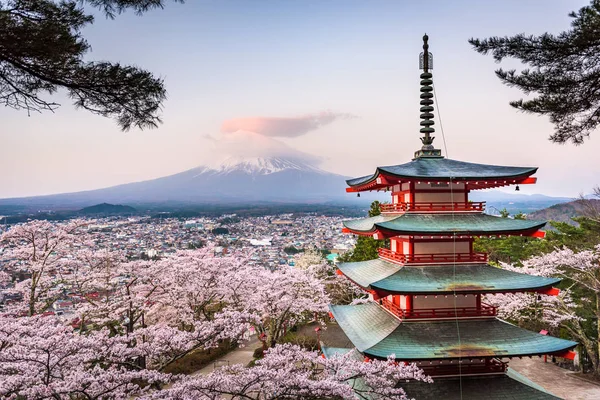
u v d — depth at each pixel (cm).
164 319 3725
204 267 3678
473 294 1873
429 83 2325
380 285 1769
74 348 1495
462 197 2033
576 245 3559
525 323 3553
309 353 1827
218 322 1777
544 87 1120
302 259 5444
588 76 1057
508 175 1861
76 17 827
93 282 3291
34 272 3128
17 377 1292
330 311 2542
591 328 3138
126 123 975
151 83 907
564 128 1152
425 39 2334
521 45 1091
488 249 4762
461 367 1838
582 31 995
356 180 2525
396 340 1772
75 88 884
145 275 3469
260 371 1420
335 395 1507
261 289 3450
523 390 1764
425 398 1727
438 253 1959
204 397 1390
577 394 2609
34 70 828
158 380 1481
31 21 776
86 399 1513
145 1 891
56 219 19012
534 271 3192
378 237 1856
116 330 3203
